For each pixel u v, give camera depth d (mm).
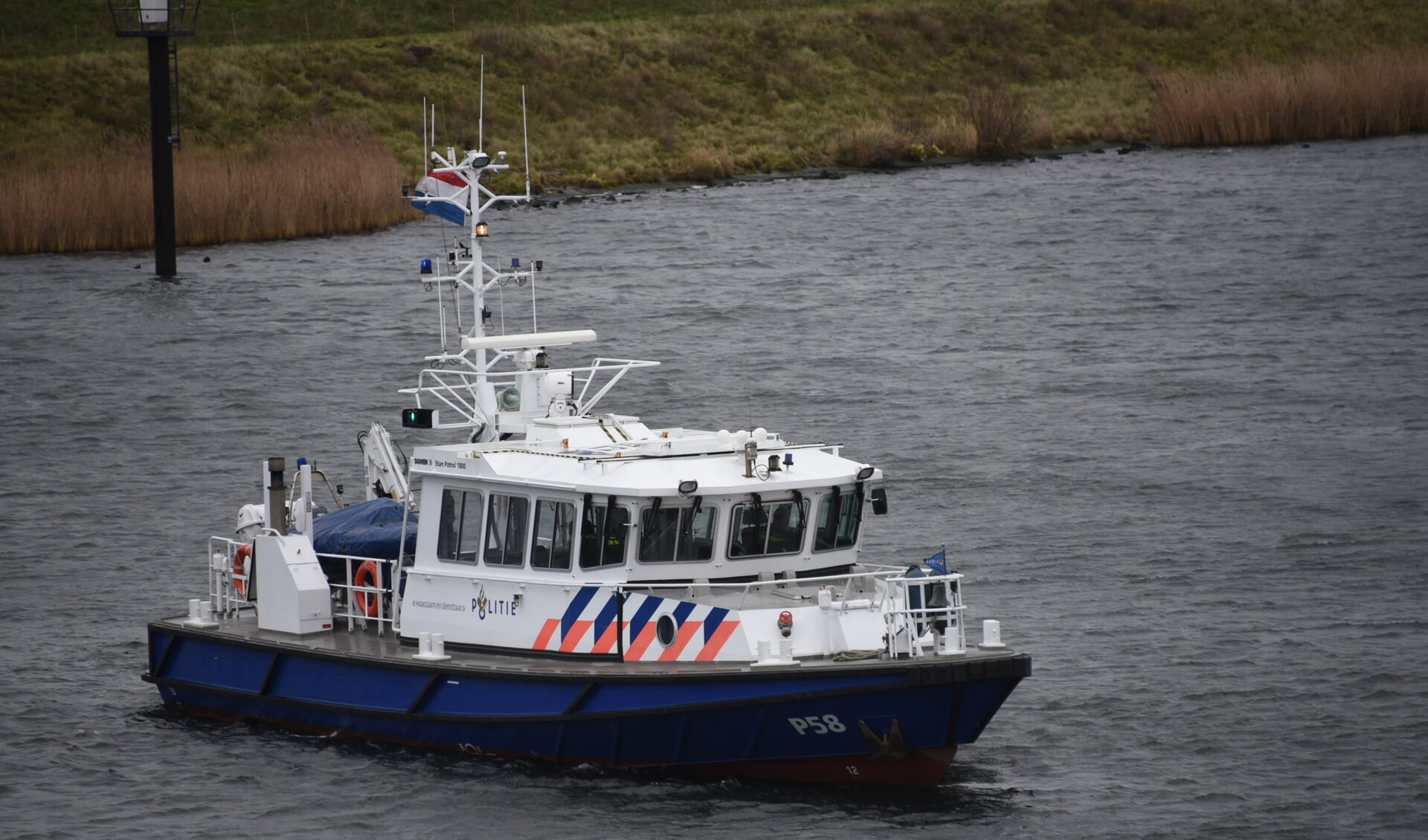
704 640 87688
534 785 90125
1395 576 130125
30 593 132125
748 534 92438
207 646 104125
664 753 89000
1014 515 149250
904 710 84000
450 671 92188
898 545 141250
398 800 89500
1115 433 176000
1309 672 110125
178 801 91438
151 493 159750
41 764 97438
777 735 86500
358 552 102938
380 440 111750
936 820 86625
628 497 89625
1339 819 88188
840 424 180750
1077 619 122125
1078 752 98000
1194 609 123812
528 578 93062
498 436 103312
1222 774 94375
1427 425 175875
